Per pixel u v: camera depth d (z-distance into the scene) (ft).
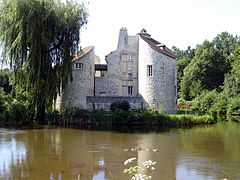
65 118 126.93
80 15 125.08
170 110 151.84
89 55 148.77
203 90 235.20
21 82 118.11
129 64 163.22
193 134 102.58
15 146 77.77
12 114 121.60
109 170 56.08
